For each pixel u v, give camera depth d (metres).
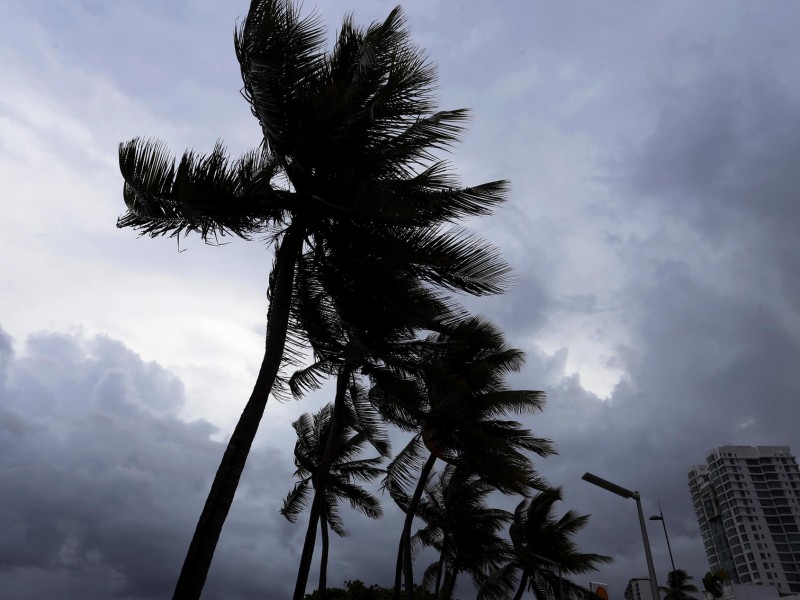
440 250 9.95
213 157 9.07
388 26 10.48
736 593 53.22
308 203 10.19
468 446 11.95
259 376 9.02
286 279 9.95
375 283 10.23
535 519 35.91
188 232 9.79
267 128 9.59
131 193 9.27
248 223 9.85
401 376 11.36
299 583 14.05
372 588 41.88
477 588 36.75
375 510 26.83
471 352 19.14
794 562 139.50
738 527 145.38
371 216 9.56
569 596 37.59
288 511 26.81
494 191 10.42
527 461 12.67
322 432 25.98
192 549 7.51
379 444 22.53
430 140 10.62
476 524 28.86
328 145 9.90
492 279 10.18
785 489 146.00
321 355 11.61
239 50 9.84
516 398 20.38
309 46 10.33
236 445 8.29
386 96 9.79
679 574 70.06
